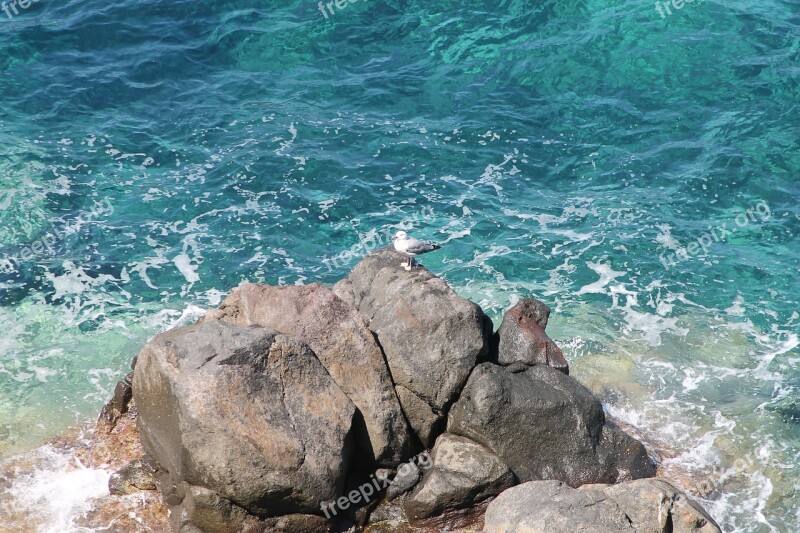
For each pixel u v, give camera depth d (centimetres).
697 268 2394
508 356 1762
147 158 2766
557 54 3194
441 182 2703
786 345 2153
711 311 2262
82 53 3203
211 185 2658
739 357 2114
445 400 1678
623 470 1688
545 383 1723
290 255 2425
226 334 1580
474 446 1639
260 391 1537
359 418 1636
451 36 3300
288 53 3244
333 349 1666
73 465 1714
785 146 2802
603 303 2283
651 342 2158
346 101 3038
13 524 1568
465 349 1689
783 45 3188
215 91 3080
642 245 2467
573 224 2548
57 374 2006
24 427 1836
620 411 1936
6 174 2641
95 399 1941
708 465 1789
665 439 1858
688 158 2783
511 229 2525
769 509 1689
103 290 2280
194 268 2369
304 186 2662
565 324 2209
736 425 1895
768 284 2347
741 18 3309
